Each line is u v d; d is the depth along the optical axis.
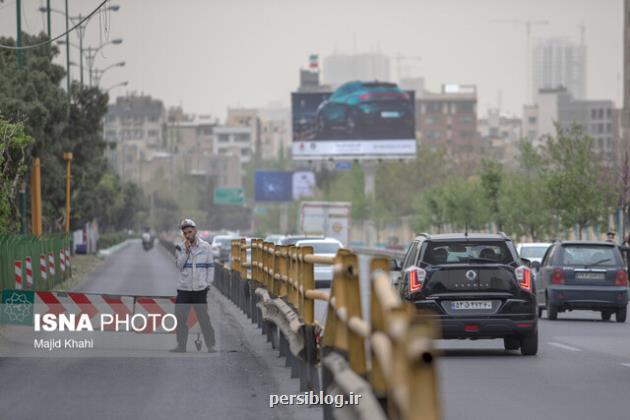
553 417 29.44
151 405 31.28
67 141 158.75
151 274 143.12
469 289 45.72
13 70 116.38
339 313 22.56
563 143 150.12
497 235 46.69
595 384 36.66
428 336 12.39
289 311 38.47
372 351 18.94
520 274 45.94
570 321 70.44
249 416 29.33
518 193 166.38
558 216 153.62
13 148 94.50
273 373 38.94
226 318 67.88
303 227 180.38
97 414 29.69
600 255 70.50
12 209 101.62
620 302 69.75
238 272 80.19
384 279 16.66
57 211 159.62
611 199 148.88
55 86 132.12
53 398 32.69
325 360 24.27
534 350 46.62
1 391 34.22
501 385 36.44
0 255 69.19
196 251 43.78
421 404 12.31
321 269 102.62
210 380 36.94
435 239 46.41
